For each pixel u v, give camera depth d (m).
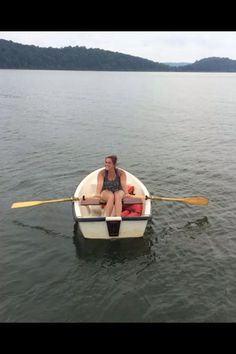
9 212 7.87
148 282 5.55
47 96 33.66
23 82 53.91
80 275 5.70
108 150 13.70
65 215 7.79
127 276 5.69
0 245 6.54
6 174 10.42
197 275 5.71
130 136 16.33
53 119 20.33
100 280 5.58
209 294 5.27
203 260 6.12
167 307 5.02
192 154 13.25
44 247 6.50
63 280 5.57
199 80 97.75
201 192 9.23
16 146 13.78
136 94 40.12
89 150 13.59
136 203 6.85
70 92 39.59
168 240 6.75
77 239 6.79
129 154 13.17
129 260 6.12
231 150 13.94
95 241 6.66
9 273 5.72
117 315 4.88
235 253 6.33
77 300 5.14
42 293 5.27
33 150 13.27
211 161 12.29
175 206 8.22
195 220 7.55
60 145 14.21
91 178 8.59
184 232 7.05
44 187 9.46
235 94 43.56
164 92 44.53
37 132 16.55
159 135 16.66
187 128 18.53
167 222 7.45
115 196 6.74
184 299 5.17
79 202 7.21
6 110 23.12
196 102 32.12
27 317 4.82
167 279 5.62
